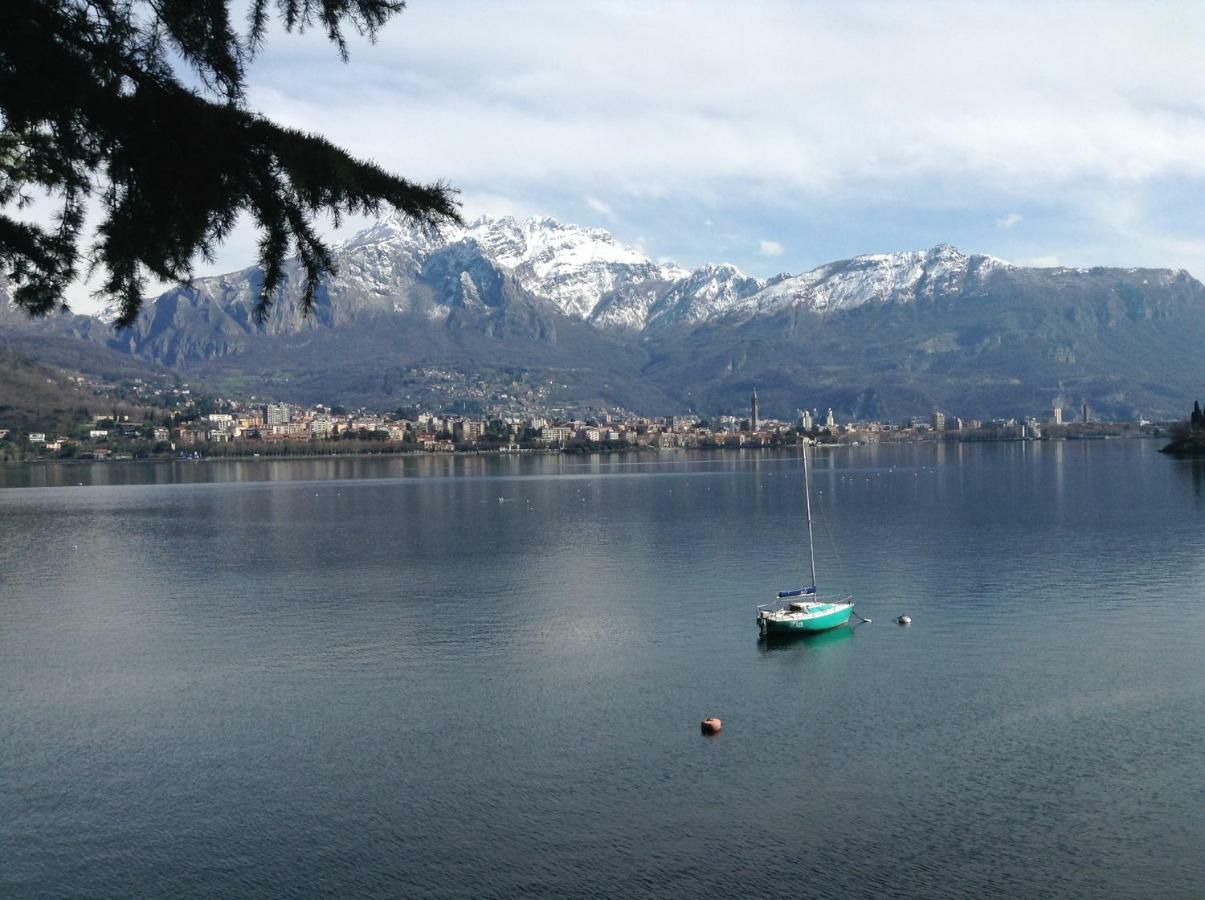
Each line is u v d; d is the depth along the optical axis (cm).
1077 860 4619
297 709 6944
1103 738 6078
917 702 6856
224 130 1577
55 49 1527
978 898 4322
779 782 5534
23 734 6512
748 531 17088
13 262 1719
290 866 4722
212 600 11106
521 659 8169
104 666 8188
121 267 1719
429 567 13388
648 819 5119
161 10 1605
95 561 14562
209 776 5766
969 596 10406
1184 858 4616
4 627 9800
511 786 5553
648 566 13112
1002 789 5375
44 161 1659
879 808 5184
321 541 16775
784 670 7719
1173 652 7962
